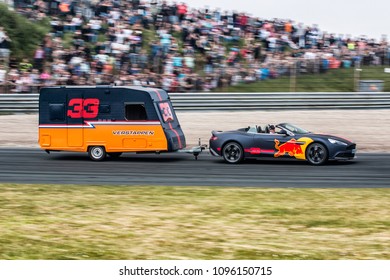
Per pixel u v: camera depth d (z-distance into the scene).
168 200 23.22
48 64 48.72
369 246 17.08
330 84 52.88
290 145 33.09
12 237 17.84
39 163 33.91
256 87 51.50
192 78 49.69
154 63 49.19
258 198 23.66
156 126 34.62
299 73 52.81
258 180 28.08
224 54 51.69
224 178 28.66
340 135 43.41
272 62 52.56
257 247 16.91
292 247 16.94
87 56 48.22
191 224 19.45
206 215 20.72
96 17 50.47
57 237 17.88
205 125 45.56
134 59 48.56
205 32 52.22
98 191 25.12
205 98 48.78
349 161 34.50
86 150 35.31
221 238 17.83
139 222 19.69
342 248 16.86
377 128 45.12
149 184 27.02
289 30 55.03
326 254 16.27
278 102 49.56
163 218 20.23
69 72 47.81
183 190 25.38
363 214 21.02
